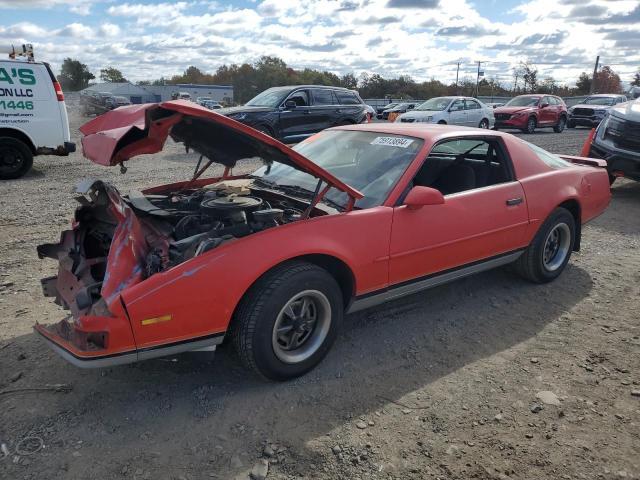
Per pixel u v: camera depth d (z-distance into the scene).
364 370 3.30
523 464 2.52
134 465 2.45
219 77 117.44
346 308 3.40
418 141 3.82
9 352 3.38
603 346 3.66
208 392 3.02
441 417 2.86
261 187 4.02
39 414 2.78
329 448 2.60
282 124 13.00
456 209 3.77
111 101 35.88
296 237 2.97
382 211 3.36
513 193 4.20
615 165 8.24
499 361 3.45
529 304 4.34
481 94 87.38
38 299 4.21
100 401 2.91
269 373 3.00
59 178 9.95
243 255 2.78
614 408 2.96
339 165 3.95
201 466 2.46
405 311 4.17
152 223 3.29
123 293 2.54
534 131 22.91
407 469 2.48
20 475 2.36
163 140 2.76
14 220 6.64
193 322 2.69
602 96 26.08
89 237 3.38
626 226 6.90
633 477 2.45
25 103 9.81
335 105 14.24
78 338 2.56
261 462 2.49
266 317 2.85
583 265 5.30
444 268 3.82
